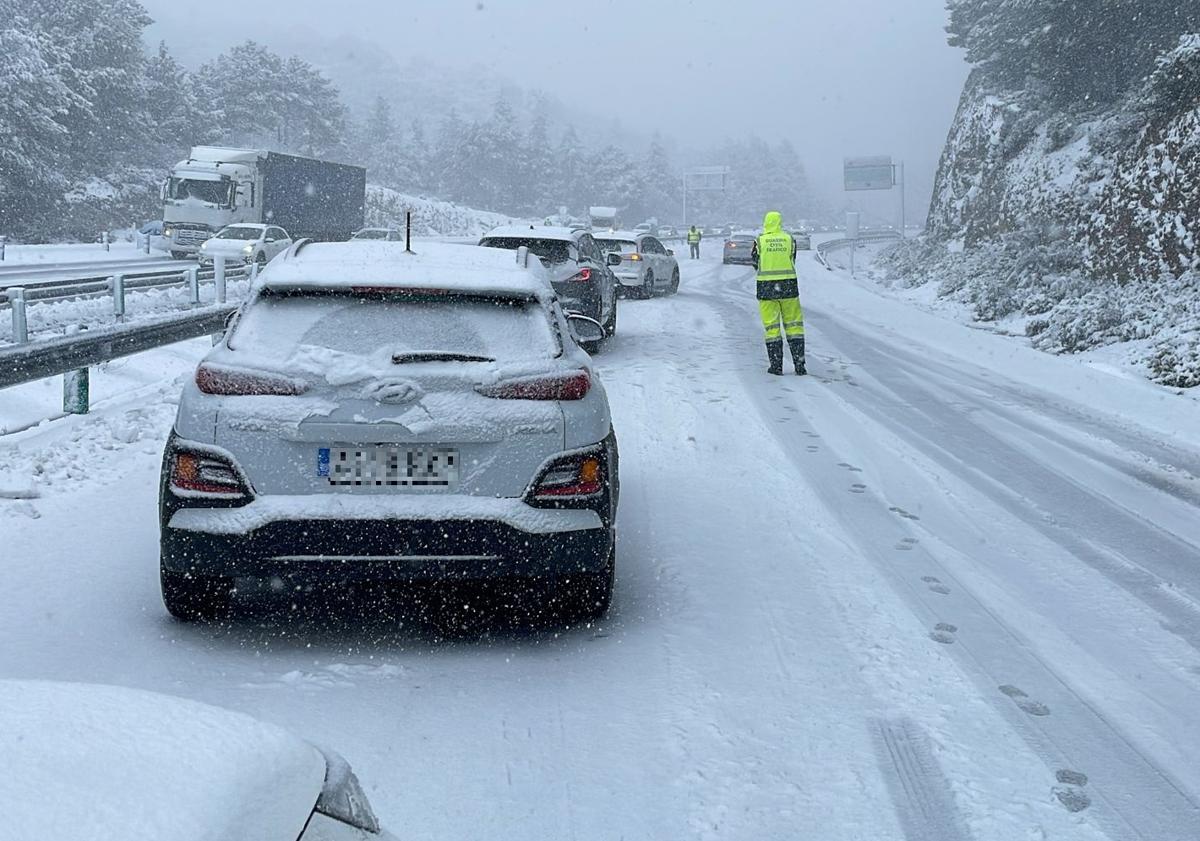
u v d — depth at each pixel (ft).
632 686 14.80
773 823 11.33
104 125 255.70
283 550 15.02
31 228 200.44
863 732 13.60
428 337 16.03
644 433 33.14
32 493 24.52
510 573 15.39
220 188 136.77
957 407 41.27
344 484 15.21
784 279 46.96
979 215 136.87
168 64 298.97
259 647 15.92
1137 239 81.71
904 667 15.75
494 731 13.29
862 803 11.82
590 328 23.61
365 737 12.99
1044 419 39.60
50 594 18.02
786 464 29.63
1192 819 11.76
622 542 21.81
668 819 11.34
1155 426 39.24
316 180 157.99
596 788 11.93
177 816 5.56
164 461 15.74
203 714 6.63
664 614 17.74
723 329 66.85
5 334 51.03
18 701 6.46
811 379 46.62
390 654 15.80
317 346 15.78
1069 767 12.88
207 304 71.15
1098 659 16.51
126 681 14.42
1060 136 119.44
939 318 81.56
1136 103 86.53
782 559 20.98
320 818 6.35
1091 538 23.73
